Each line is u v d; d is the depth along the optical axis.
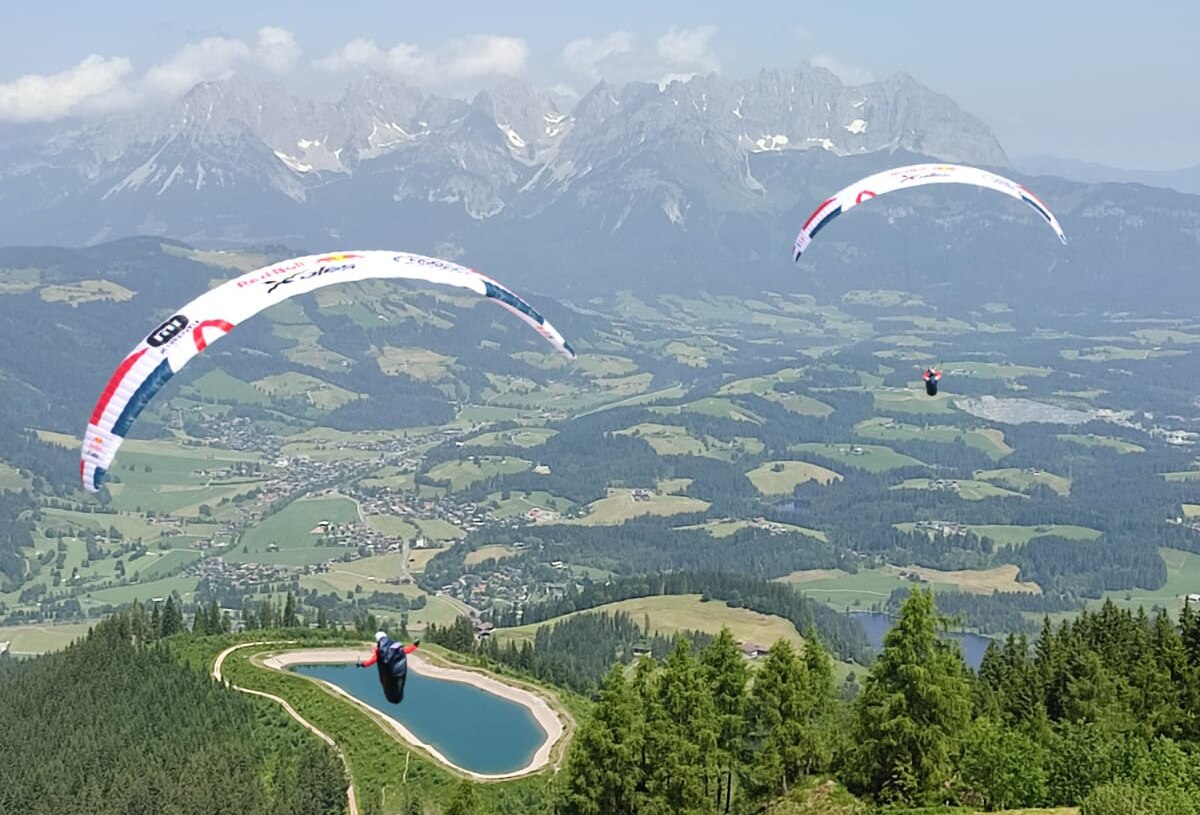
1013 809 58.59
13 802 103.31
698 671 68.94
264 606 167.75
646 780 64.88
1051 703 80.56
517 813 101.56
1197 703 72.81
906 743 60.38
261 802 101.25
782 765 65.88
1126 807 49.12
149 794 101.69
